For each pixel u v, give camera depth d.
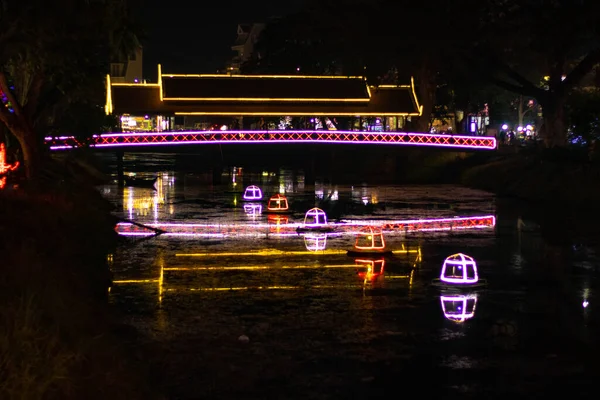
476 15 66.38
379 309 23.08
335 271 28.95
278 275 28.19
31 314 12.99
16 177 36.78
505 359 18.34
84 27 26.98
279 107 80.69
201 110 79.19
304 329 20.80
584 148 62.53
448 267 29.36
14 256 17.44
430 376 17.12
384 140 77.75
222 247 34.62
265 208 52.03
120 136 70.81
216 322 21.41
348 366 17.78
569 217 46.28
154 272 28.56
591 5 57.66
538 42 63.03
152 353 17.94
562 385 16.59
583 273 28.86
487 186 66.69
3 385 10.91
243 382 16.61
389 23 73.81
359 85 83.88
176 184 73.31
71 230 28.03
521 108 102.94
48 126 51.38
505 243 36.28
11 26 25.80
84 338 14.40
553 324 21.41
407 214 48.78
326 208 52.34
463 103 91.19
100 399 12.84
